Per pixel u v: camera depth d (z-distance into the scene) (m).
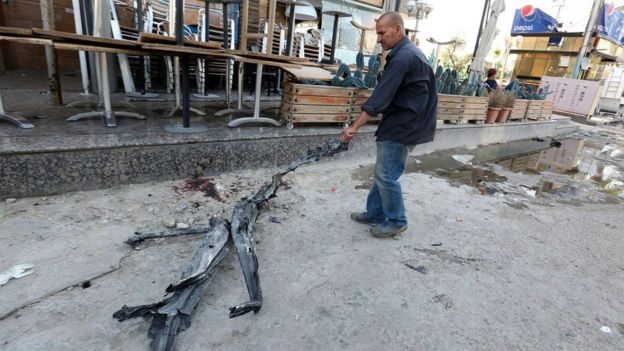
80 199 3.03
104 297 2.01
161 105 5.26
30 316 1.83
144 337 1.79
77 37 3.05
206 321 1.93
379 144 2.87
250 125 4.57
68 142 3.09
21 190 2.88
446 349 1.92
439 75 6.56
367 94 5.00
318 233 3.00
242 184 3.77
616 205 4.65
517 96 8.97
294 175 4.29
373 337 1.94
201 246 2.21
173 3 5.69
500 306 2.31
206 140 3.69
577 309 2.37
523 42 20.42
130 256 2.39
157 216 2.94
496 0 8.32
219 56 3.69
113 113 3.90
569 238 3.45
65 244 2.43
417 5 8.53
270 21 4.19
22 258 2.24
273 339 1.86
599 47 20.06
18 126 3.40
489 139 7.79
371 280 2.44
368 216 3.23
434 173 5.26
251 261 2.20
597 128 12.84
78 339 1.73
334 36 5.97
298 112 4.50
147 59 6.34
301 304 2.13
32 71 7.48
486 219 3.70
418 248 2.95
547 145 8.65
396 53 2.62
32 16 7.27
